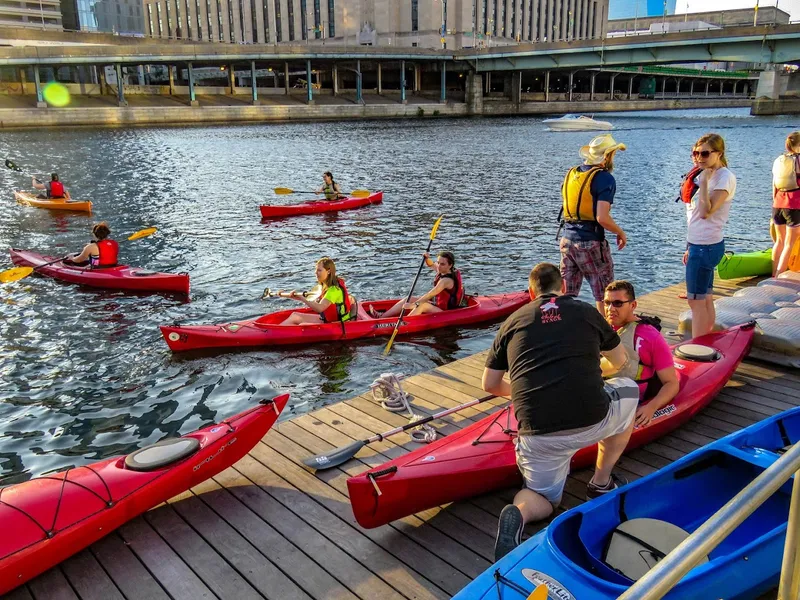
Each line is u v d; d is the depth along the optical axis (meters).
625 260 13.95
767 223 17.47
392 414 5.73
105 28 116.56
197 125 63.31
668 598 2.87
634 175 27.02
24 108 57.44
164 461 4.35
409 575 3.72
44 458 6.39
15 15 97.88
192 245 15.16
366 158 34.22
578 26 136.75
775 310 7.08
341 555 3.92
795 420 4.45
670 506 3.81
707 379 5.43
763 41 53.38
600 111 101.06
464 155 35.59
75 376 8.18
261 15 122.44
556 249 14.55
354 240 15.51
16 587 3.75
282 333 8.88
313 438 5.34
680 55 60.91
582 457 4.57
